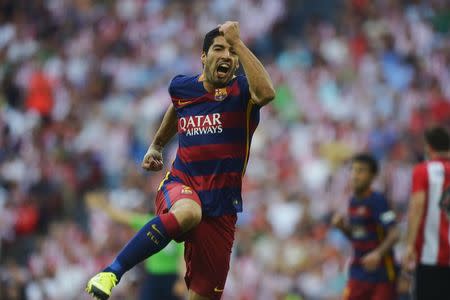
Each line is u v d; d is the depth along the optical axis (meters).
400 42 61.84
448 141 28.20
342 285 41.78
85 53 67.06
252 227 45.66
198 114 20.56
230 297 42.19
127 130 57.97
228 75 20.34
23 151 59.09
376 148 52.38
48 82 63.41
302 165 51.44
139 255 19.64
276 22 67.19
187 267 21.08
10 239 53.12
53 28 70.94
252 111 20.47
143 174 49.06
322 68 59.41
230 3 67.38
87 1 72.06
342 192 48.00
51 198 54.84
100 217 48.62
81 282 45.53
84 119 61.09
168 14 67.69
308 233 45.00
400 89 57.97
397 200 48.34
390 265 30.59
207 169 20.52
